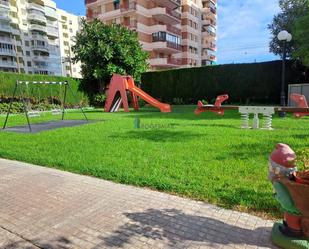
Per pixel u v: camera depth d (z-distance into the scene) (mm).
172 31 46812
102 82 29641
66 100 27438
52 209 3717
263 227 3049
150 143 7625
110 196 4098
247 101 24453
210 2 63031
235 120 12625
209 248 2684
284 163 2490
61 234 3068
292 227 2588
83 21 29172
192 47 56469
